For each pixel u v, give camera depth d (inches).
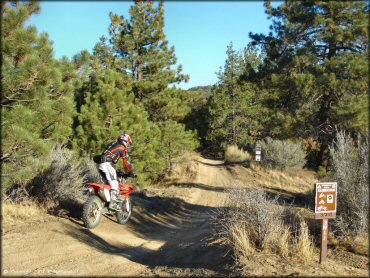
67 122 378.9
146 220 481.4
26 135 306.5
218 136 1691.7
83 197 439.8
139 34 1033.5
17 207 354.6
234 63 1568.7
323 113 546.6
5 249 250.1
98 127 641.0
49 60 336.5
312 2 493.4
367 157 274.8
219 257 246.5
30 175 338.3
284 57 538.6
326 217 226.4
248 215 275.1
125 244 346.3
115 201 371.6
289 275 204.4
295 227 295.0
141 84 992.2
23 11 320.2
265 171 1054.4
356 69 390.9
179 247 315.9
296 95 551.8
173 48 1102.4
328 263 227.0
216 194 815.7
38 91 336.2
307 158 994.1
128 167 385.4
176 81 1116.5
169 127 1004.6
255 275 205.2
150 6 1042.1
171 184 966.4
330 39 461.4
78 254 271.1
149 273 241.9
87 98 677.9
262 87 652.1
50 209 386.9
